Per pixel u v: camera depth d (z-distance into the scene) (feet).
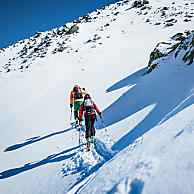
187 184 3.65
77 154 13.65
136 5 172.35
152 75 24.47
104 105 26.58
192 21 98.27
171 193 3.63
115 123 17.57
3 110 47.55
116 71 49.21
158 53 28.86
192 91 13.41
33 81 69.77
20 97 55.36
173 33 83.20
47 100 44.75
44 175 12.26
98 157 12.12
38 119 32.19
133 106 19.51
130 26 121.29
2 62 143.84
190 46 20.76
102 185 5.68
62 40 141.08
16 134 27.17
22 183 12.17
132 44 79.82
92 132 14.70
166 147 5.65
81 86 45.91
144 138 8.05
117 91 31.24
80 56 87.04
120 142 13.05
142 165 5.32
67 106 35.04
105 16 176.04
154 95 18.71
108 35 115.24
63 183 10.18
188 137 5.54
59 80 61.72
